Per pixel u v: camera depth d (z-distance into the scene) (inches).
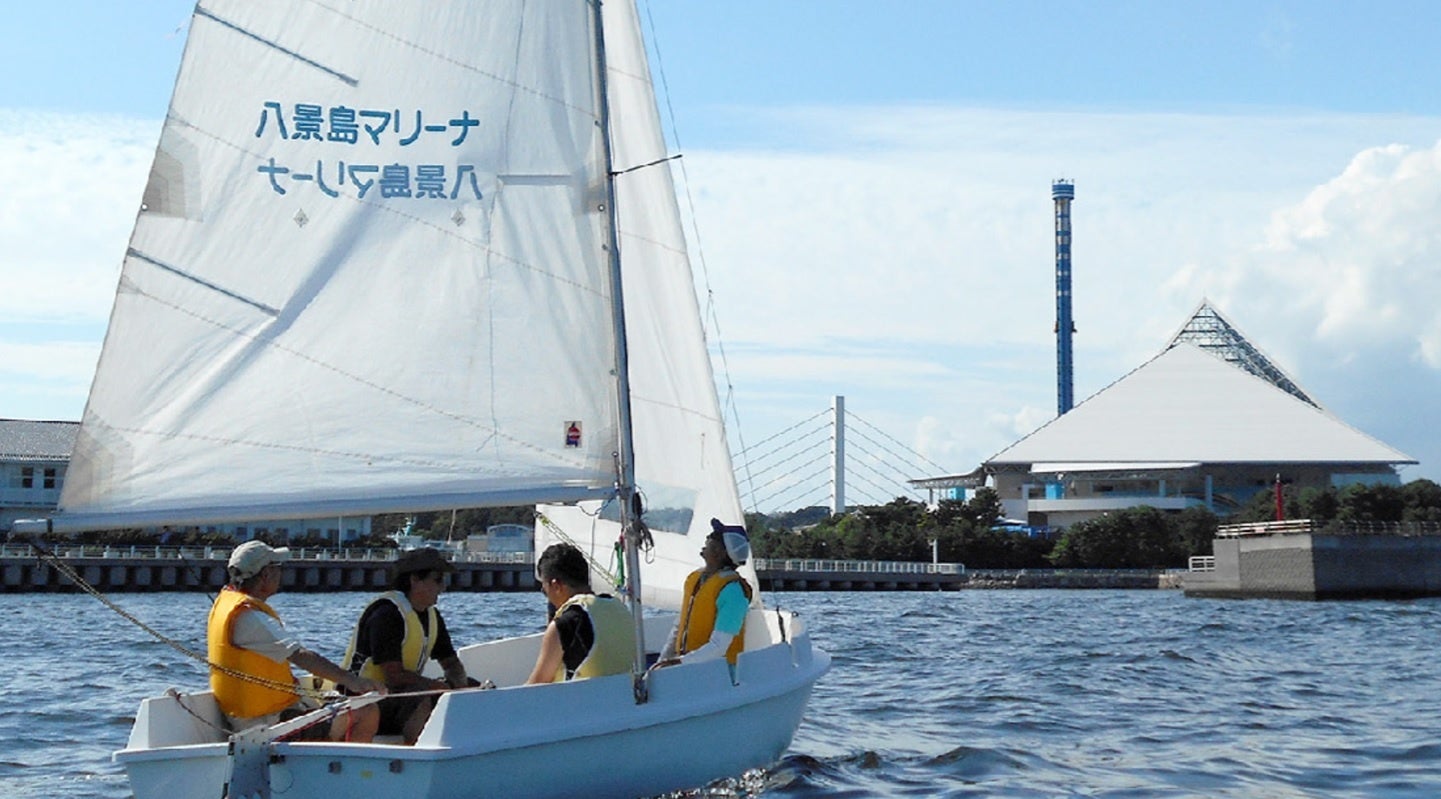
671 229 543.5
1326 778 533.0
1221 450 6668.3
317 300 391.5
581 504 522.0
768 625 555.8
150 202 377.4
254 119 388.8
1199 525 4736.7
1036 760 571.5
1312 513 4650.6
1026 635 1434.5
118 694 775.7
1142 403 7007.9
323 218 393.7
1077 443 6855.3
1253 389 6988.2
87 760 556.7
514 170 406.0
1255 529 3029.0
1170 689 850.8
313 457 387.5
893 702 772.6
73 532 362.6
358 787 330.6
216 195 384.2
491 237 403.9
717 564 464.1
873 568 3917.3
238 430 381.7
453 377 398.6
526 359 402.6
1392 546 2805.1
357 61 398.6
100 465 368.5
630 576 404.5
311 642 1154.0
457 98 404.5
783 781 502.6
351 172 396.5
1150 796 495.2
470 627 1397.6
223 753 330.6
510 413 400.5
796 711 494.9
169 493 374.0
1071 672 960.3
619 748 379.6
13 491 3031.5
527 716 352.5
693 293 543.5
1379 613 2074.3
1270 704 772.6
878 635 1416.1
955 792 498.0
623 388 406.9
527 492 396.8
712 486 539.8
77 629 1416.1
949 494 7322.8
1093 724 687.1
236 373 382.9
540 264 405.4
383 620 375.9
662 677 400.5
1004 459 6806.1
